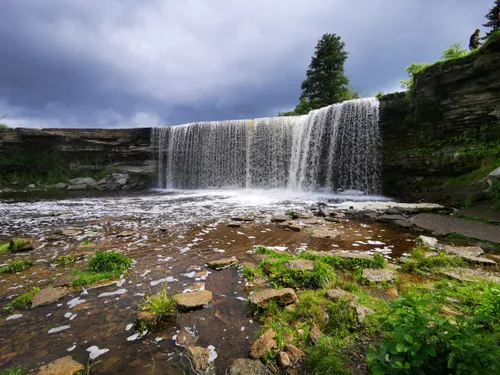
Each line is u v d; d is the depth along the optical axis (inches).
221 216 399.5
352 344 101.3
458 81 502.0
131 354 104.9
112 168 1016.9
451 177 510.6
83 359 102.5
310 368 92.9
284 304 134.2
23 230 323.9
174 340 112.5
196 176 978.1
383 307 125.0
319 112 738.2
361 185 681.6
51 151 1010.7
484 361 63.7
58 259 209.8
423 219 331.3
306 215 392.5
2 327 123.6
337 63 1208.8
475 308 117.8
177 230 312.0
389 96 622.2
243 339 111.9
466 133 504.1
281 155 827.4
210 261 205.0
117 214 430.3
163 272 184.5
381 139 646.5
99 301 145.8
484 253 210.8
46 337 115.9
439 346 74.6
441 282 151.7
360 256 196.2
